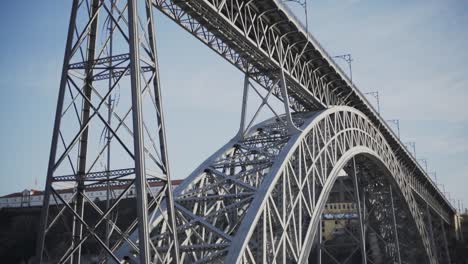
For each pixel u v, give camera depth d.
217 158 32.97
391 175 61.28
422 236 74.31
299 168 33.03
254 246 28.12
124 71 19.36
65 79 19.67
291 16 34.91
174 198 28.62
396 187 64.56
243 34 30.83
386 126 64.25
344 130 44.88
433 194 104.00
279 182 31.03
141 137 18.25
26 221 93.00
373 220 71.62
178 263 19.55
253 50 33.03
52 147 19.06
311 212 34.31
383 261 77.38
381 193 67.75
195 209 29.45
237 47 32.31
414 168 82.62
